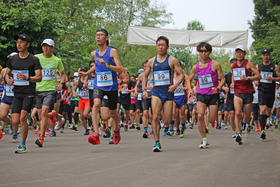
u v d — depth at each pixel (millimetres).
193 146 7207
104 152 6172
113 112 7148
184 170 4312
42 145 7215
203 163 4832
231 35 18594
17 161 5168
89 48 29641
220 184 3568
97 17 31703
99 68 6859
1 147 7348
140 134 11492
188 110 16688
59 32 16156
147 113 10047
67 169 4445
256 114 13281
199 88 7016
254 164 4742
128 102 13852
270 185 3529
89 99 11078
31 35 15602
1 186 3555
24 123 6285
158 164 4766
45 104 7328
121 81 8055
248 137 9609
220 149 6551
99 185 3562
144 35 18859
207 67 6973
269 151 6199
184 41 18766
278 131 12703
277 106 15977
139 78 11547
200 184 3568
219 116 15320
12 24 14812
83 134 11609
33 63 6367
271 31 34000
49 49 7594
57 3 17297
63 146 7371
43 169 4461
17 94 6391
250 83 8062
